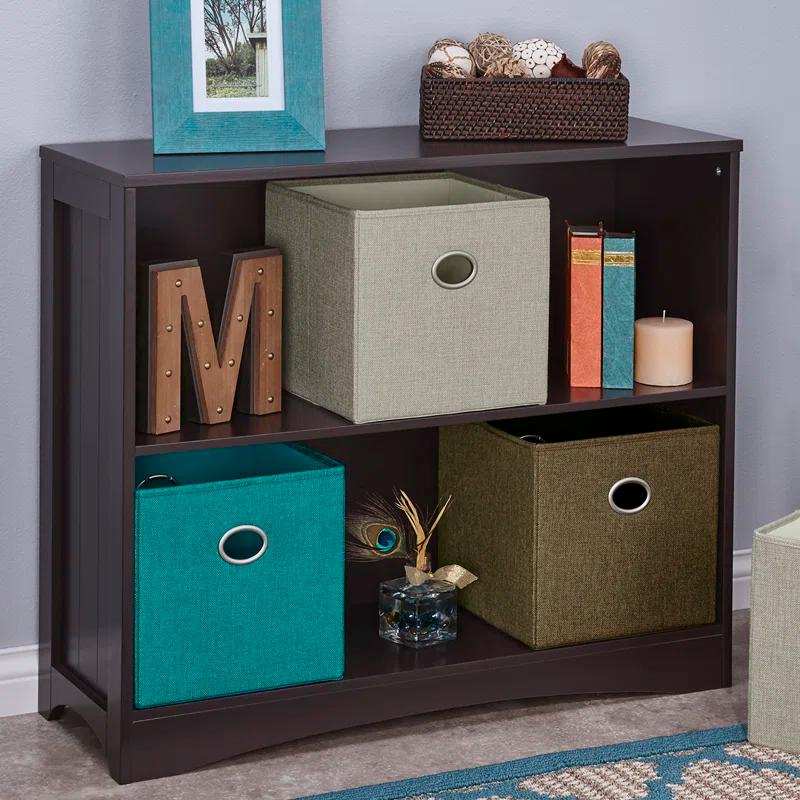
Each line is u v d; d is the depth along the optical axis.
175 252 2.56
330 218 2.34
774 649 2.39
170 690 2.32
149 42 2.51
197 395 2.32
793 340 3.12
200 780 2.33
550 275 2.84
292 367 2.51
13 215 2.46
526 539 2.55
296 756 2.42
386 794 2.26
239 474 2.60
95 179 2.23
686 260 2.68
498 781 2.31
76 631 2.48
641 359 2.63
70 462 2.46
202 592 2.31
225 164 2.26
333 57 2.64
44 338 2.49
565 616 2.58
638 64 2.87
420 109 2.57
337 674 2.44
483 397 2.43
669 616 2.66
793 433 3.17
